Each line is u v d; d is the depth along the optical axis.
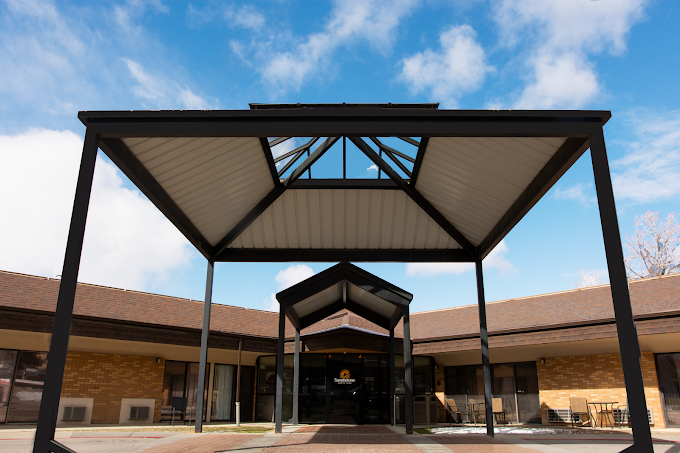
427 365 15.91
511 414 14.77
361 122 6.00
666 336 11.92
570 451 7.14
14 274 11.99
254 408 15.78
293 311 12.27
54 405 4.82
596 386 13.11
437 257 11.54
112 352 13.43
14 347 12.12
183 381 14.83
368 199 10.57
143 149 6.93
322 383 14.90
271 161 9.12
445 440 8.90
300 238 11.41
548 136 5.88
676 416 11.88
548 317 13.91
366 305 13.46
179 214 9.00
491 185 8.59
